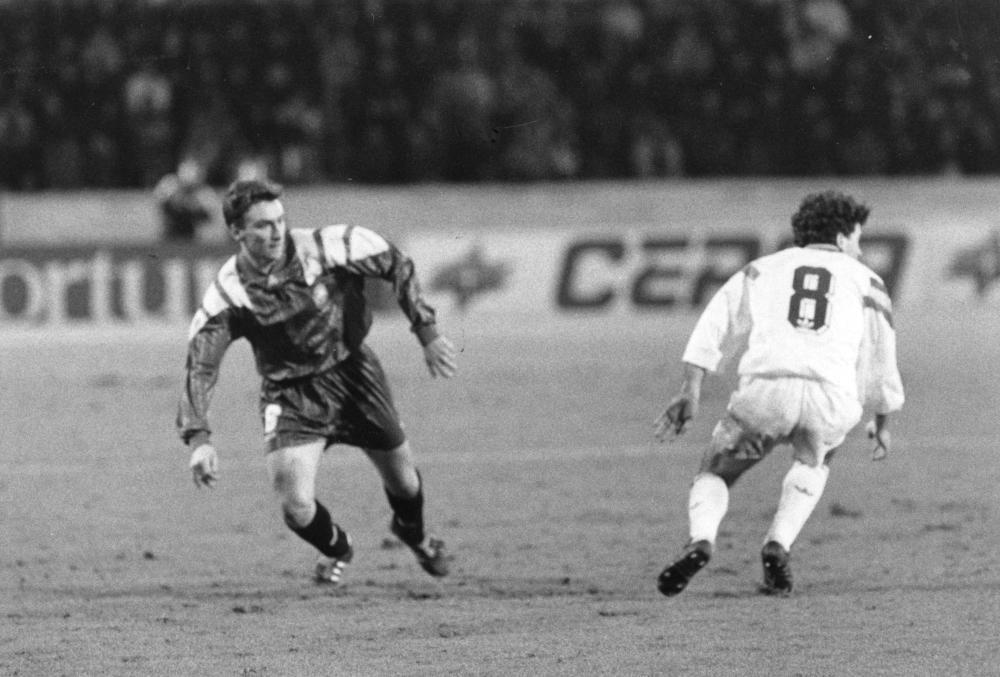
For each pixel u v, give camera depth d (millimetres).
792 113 82812
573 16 84500
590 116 83188
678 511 35938
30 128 83250
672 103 83375
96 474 42812
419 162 82188
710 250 77562
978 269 76500
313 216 80500
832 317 25188
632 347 71000
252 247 24500
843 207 26000
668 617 25281
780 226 78250
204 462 24219
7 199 81062
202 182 81438
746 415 25312
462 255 77250
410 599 27281
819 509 35688
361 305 25938
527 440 47312
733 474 25750
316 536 26844
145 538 33938
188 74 83625
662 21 84062
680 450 45250
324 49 83562
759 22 83562
